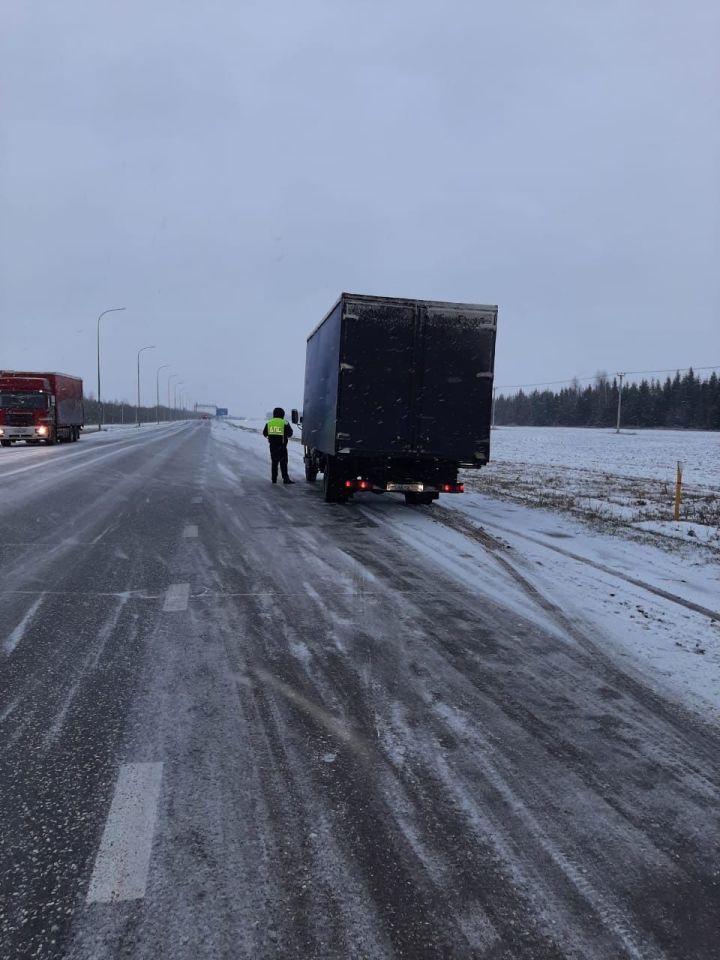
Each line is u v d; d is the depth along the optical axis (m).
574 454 40.16
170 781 2.99
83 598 5.91
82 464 20.69
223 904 2.25
